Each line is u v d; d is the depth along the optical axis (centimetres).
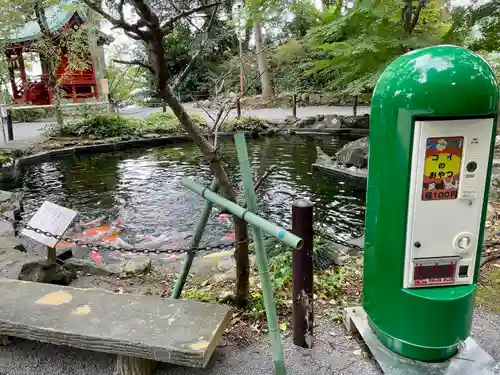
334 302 279
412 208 186
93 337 198
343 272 321
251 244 436
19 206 638
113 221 615
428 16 854
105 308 223
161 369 217
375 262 208
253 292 284
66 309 223
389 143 187
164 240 534
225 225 586
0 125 1454
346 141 1259
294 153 1109
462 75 171
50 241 287
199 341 192
